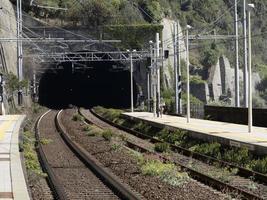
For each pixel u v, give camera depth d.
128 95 186.12
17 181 27.20
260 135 49.97
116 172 36.44
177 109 112.75
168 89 172.50
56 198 26.98
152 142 62.50
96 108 153.00
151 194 27.81
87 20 171.25
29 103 155.75
